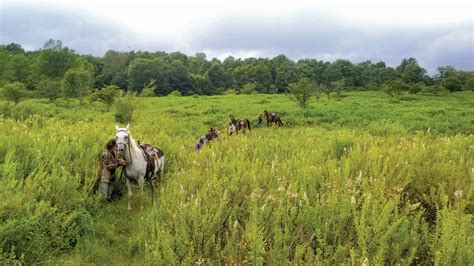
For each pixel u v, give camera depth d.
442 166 7.35
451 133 21.62
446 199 5.37
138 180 7.70
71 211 6.65
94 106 38.16
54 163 7.54
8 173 6.47
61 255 5.66
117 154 7.48
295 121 27.81
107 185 7.85
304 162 8.16
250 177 6.78
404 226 4.82
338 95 54.66
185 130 21.36
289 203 5.56
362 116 29.16
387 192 6.12
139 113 26.33
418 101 46.75
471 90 75.94
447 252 4.18
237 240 4.93
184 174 7.83
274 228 4.93
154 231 5.69
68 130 10.94
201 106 39.97
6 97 35.09
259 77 127.19
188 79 106.56
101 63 129.25
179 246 4.92
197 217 5.29
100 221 6.98
